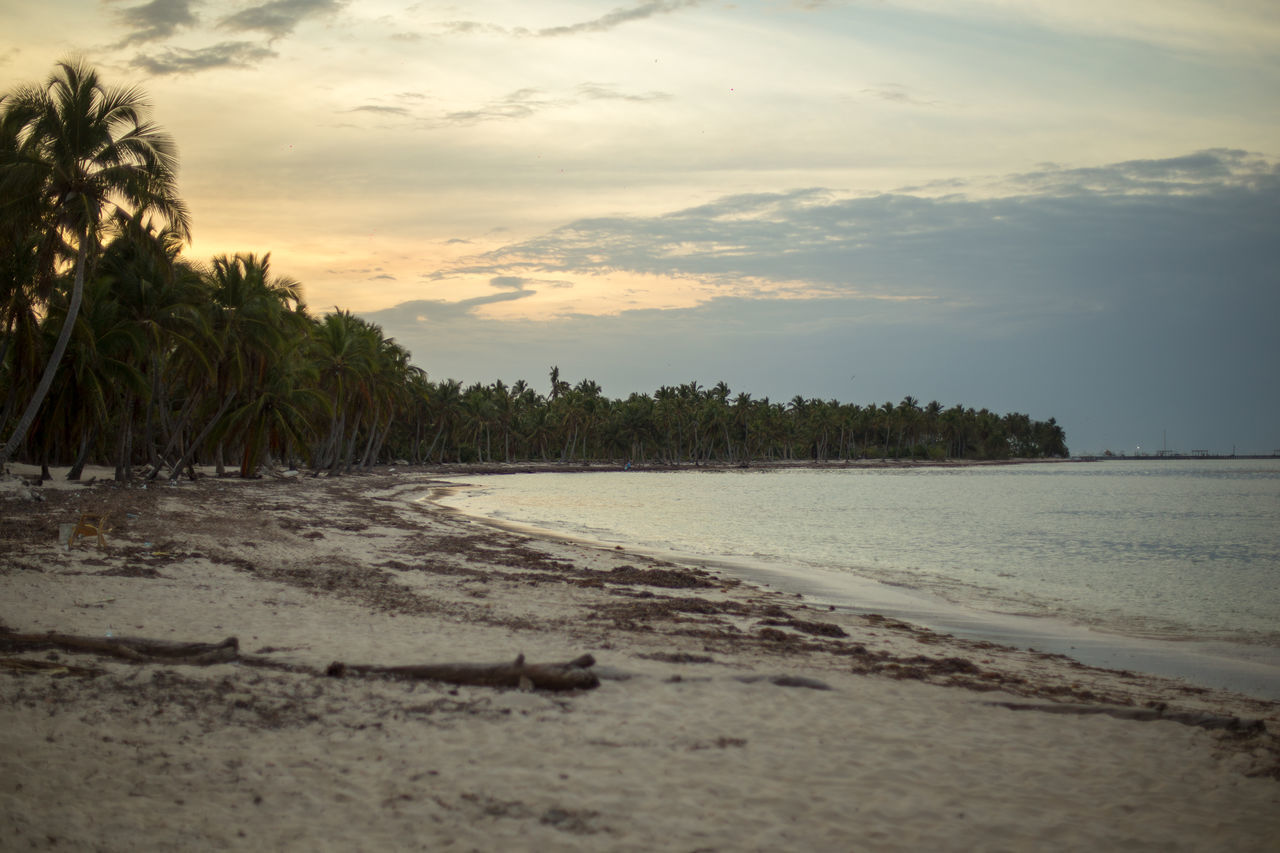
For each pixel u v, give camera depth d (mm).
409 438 129375
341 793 6891
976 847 6664
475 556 25641
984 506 67875
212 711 8523
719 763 8141
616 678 10969
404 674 10398
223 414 47406
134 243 32500
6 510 24547
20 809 6082
